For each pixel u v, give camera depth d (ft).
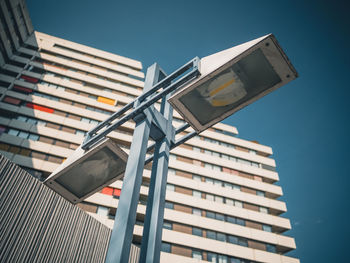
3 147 81.87
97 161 16.11
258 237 89.56
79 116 98.48
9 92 97.19
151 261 9.83
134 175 10.70
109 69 127.13
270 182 111.96
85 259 18.95
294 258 86.84
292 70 12.28
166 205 87.04
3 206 14.46
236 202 96.68
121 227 9.30
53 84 107.34
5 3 107.55
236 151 113.09
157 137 14.35
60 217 17.74
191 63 13.53
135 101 14.19
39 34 130.00
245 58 12.02
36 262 15.58
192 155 103.76
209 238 84.43
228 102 13.64
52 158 83.76
